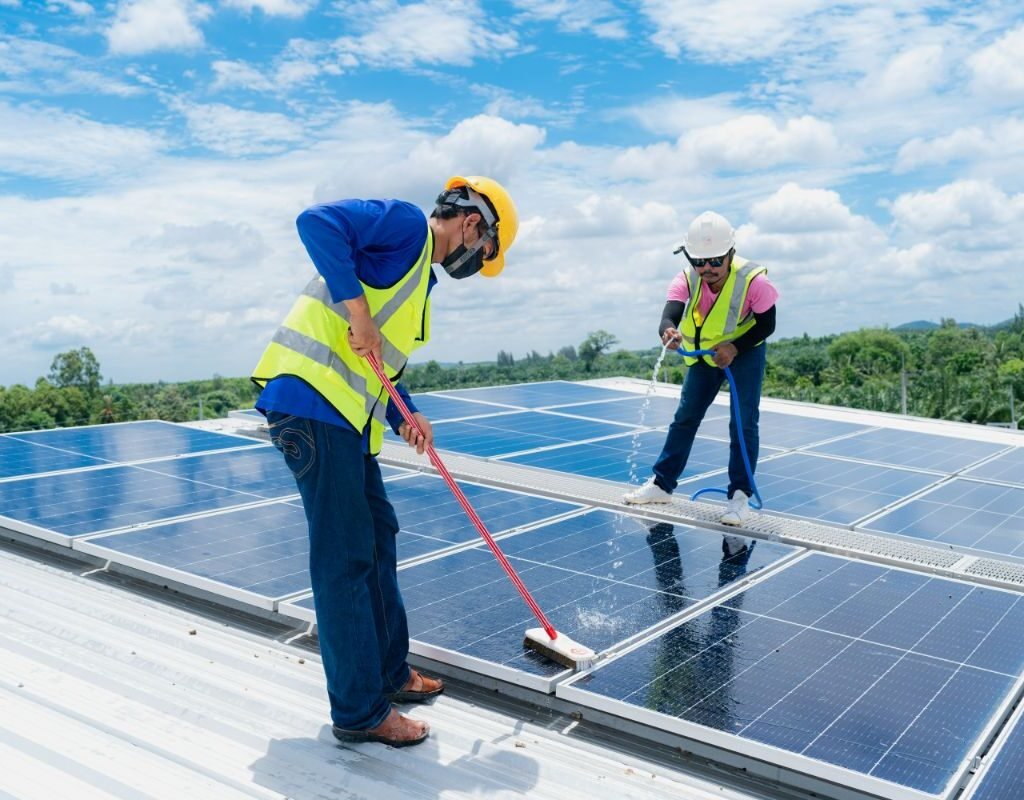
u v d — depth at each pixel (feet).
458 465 23.09
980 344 540.11
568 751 10.27
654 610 13.12
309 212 9.86
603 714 10.68
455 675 11.98
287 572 14.64
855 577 14.67
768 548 16.33
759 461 24.64
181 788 9.27
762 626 12.51
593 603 13.38
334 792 9.36
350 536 10.52
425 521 17.70
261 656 12.70
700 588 14.05
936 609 13.21
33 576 16.14
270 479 21.25
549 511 18.71
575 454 24.61
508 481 21.26
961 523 18.26
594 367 403.13
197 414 452.35
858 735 9.54
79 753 9.90
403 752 10.28
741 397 18.76
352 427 10.60
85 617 14.16
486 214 11.45
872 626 12.53
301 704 11.42
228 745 10.32
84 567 16.62
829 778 8.93
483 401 35.35
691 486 21.45
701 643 11.92
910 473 23.16
